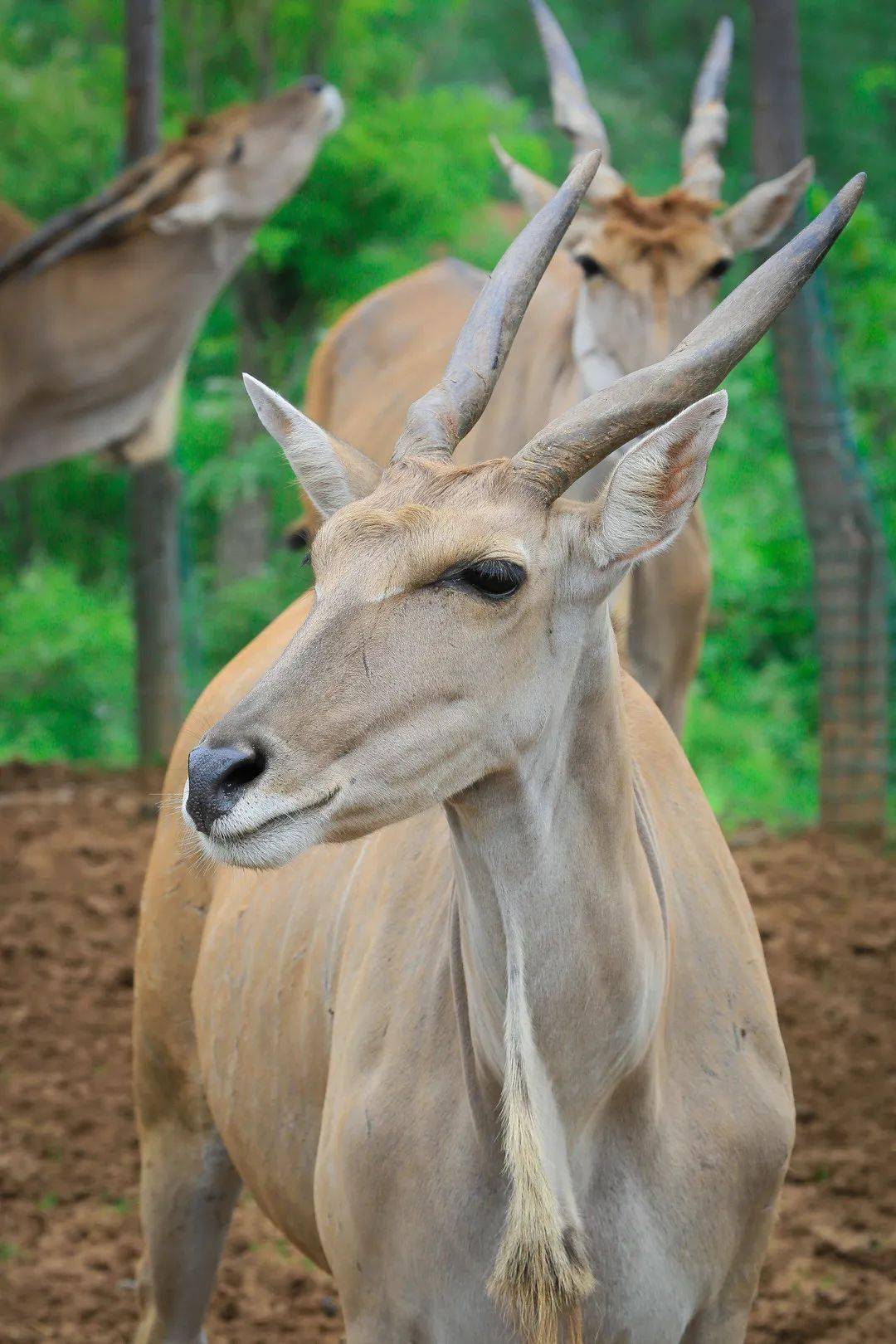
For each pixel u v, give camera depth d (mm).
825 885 18484
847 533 20531
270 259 32906
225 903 9094
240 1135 8641
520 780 6723
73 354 21500
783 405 20516
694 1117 7367
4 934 17766
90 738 35969
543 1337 6629
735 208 15039
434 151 33781
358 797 6418
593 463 6801
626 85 58406
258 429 35781
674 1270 7250
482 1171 7000
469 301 18125
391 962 7602
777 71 19594
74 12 40219
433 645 6473
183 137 21719
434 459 7066
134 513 24594
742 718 29578
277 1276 12367
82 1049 15820
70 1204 13438
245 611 35000
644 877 7145
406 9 36750
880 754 20734
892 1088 14562
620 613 7895
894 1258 12211
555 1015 6855
